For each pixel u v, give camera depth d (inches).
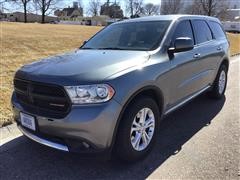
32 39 605.9
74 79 125.4
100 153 127.7
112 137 128.4
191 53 187.3
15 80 148.3
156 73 148.3
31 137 140.2
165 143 166.4
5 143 165.9
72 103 123.3
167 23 182.7
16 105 146.4
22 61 390.9
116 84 127.0
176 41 164.6
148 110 146.4
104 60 144.6
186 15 203.3
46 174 136.9
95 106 123.0
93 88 123.3
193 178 131.7
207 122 199.3
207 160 146.9
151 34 176.1
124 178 133.3
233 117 208.8
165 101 160.7
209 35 229.6
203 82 213.8
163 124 195.8
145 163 144.9
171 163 144.6
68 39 686.5
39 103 133.5
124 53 158.2
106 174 136.3
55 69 136.5
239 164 142.9
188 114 215.2
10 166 143.3
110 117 124.8
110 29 203.0
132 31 185.9
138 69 139.7
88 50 178.4
